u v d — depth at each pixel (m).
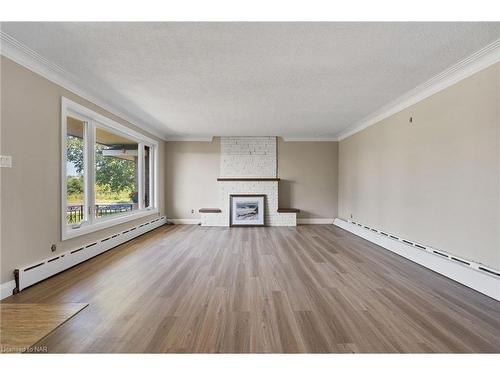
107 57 2.88
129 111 4.95
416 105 3.94
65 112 3.40
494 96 2.69
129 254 4.23
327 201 7.57
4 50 2.54
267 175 7.52
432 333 2.00
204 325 2.09
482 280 2.74
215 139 7.53
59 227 3.34
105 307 2.38
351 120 5.63
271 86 3.70
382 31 2.39
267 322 2.15
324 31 2.39
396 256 4.15
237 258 4.02
